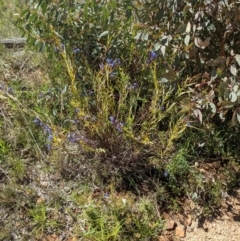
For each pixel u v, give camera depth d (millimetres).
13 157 3186
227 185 3107
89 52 3469
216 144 3238
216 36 3125
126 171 3100
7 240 2785
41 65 3859
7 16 4449
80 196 2982
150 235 2799
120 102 3006
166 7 2947
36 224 2848
